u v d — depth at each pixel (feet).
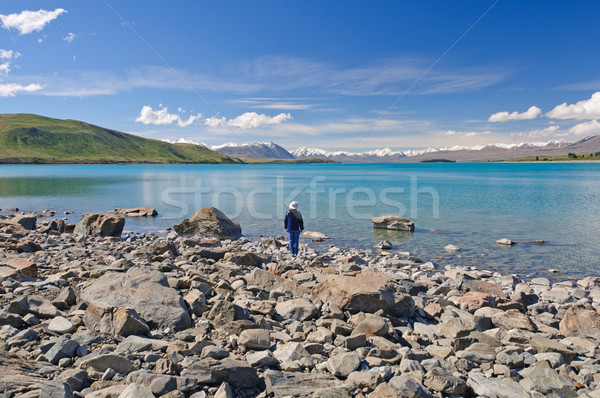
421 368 21.29
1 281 32.86
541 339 26.18
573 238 86.07
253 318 27.99
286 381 19.07
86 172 523.70
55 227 88.28
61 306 28.40
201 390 18.20
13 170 586.45
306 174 507.71
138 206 147.74
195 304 28.91
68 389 16.39
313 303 33.06
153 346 22.08
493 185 262.67
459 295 41.29
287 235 91.30
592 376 21.66
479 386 20.01
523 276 57.77
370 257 67.87
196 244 73.20
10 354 19.51
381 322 26.76
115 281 30.07
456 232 94.27
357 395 18.69
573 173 459.73
